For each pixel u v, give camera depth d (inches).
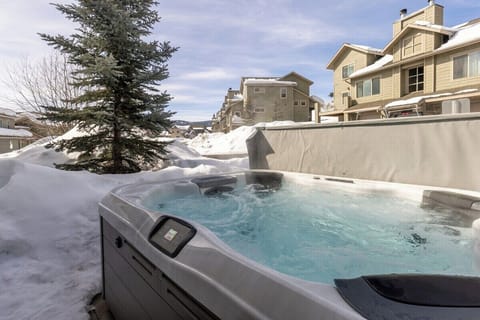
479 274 52.6
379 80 513.7
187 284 38.6
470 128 77.9
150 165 229.1
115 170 197.6
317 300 26.6
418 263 57.9
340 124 110.0
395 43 481.4
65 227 102.8
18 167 119.5
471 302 27.7
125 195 85.3
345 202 101.0
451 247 64.5
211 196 115.6
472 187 77.6
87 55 179.5
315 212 95.5
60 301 73.4
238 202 108.7
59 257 92.1
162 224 52.3
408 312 25.9
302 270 55.8
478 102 370.6
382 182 96.7
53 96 351.3
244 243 71.2
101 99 197.5
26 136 673.6
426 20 459.5
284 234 77.2
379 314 25.4
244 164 247.8
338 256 62.4
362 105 528.1
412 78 467.2
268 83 944.9
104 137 198.2
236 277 33.1
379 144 99.0
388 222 82.6
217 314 33.2
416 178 89.8
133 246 55.7
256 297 30.0
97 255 95.3
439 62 418.3
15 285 78.0
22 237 93.3
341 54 611.5
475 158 77.0
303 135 124.3
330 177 110.6
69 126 314.2
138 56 193.6
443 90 407.5
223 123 1291.8
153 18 200.8
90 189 127.4
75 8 173.8
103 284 74.6
